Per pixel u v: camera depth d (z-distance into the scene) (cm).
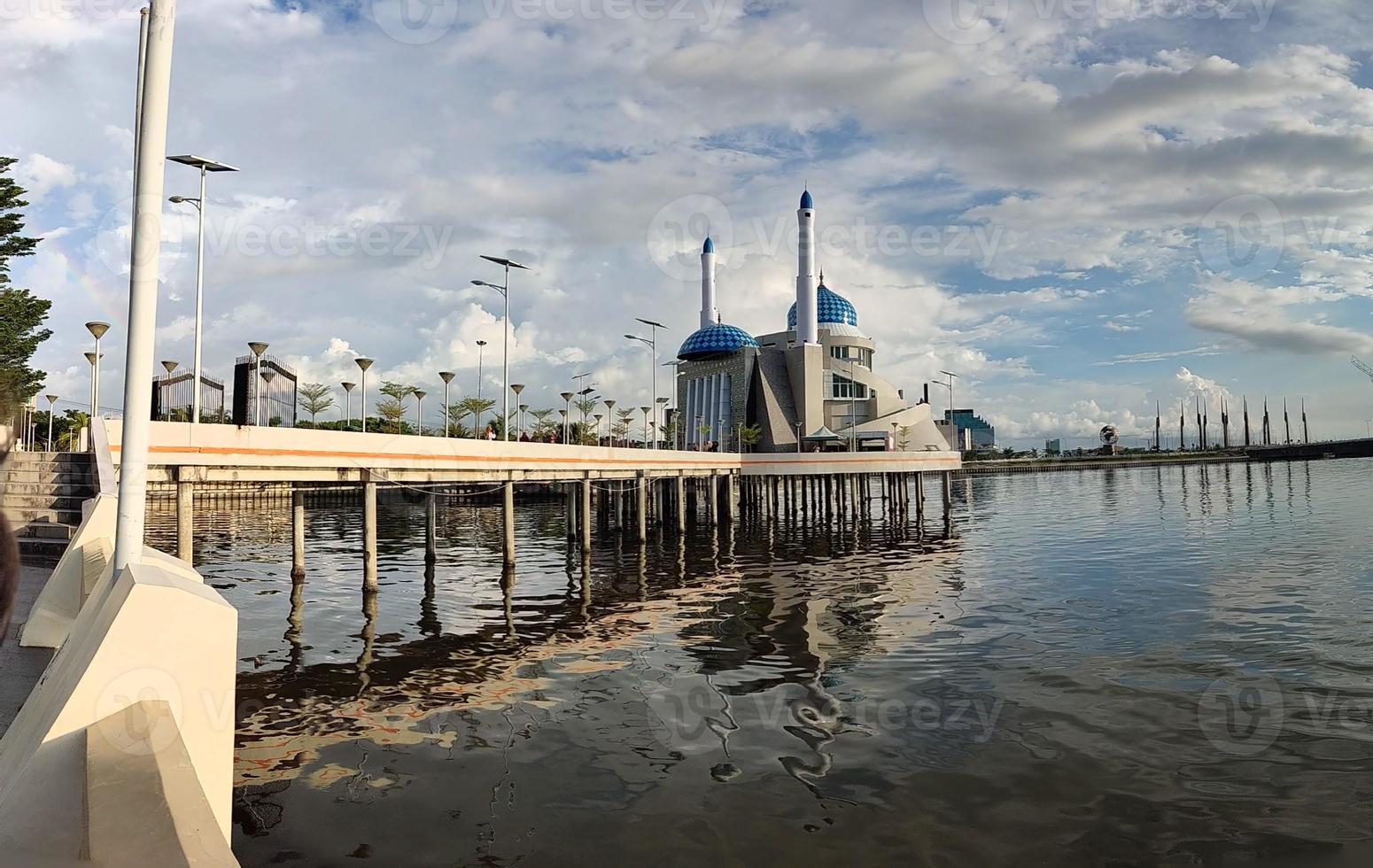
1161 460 18100
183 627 584
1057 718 1333
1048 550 3812
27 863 439
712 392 9769
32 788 484
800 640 1944
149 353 696
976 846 904
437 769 1126
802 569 3325
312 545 4106
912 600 2511
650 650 1855
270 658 1772
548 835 924
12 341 3266
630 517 5778
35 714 597
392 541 4375
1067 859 875
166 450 1858
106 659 539
